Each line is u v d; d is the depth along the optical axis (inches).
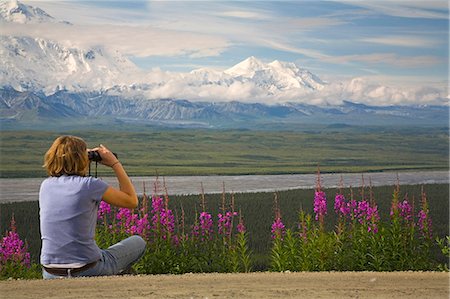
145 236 345.4
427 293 242.1
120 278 247.0
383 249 344.8
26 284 233.9
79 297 216.2
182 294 229.0
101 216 344.2
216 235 357.4
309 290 241.0
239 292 235.3
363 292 240.5
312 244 343.9
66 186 226.7
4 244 362.9
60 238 227.6
